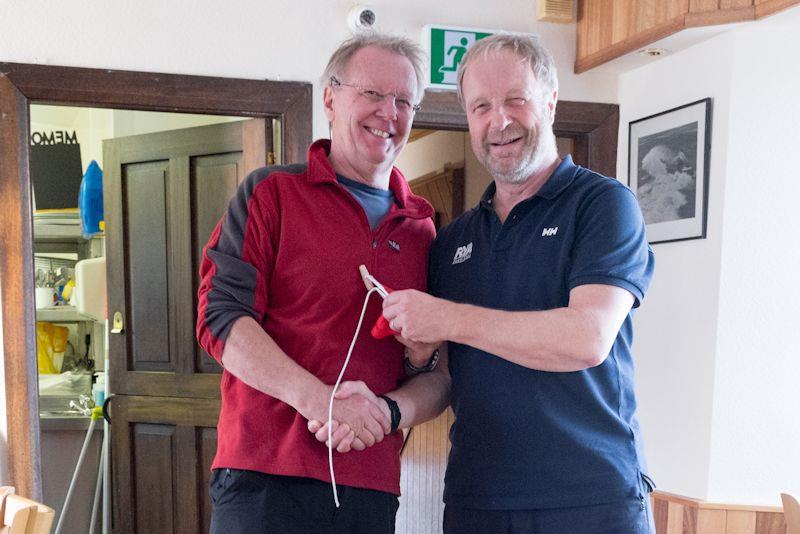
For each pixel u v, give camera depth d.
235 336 1.64
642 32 3.06
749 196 2.94
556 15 3.42
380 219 1.88
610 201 1.74
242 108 3.14
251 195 1.78
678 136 3.17
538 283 1.79
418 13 3.31
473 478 1.82
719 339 2.95
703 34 2.95
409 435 4.09
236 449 1.68
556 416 1.74
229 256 1.72
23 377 2.99
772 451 2.96
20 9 2.95
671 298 3.19
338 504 1.67
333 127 1.90
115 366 3.71
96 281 3.85
